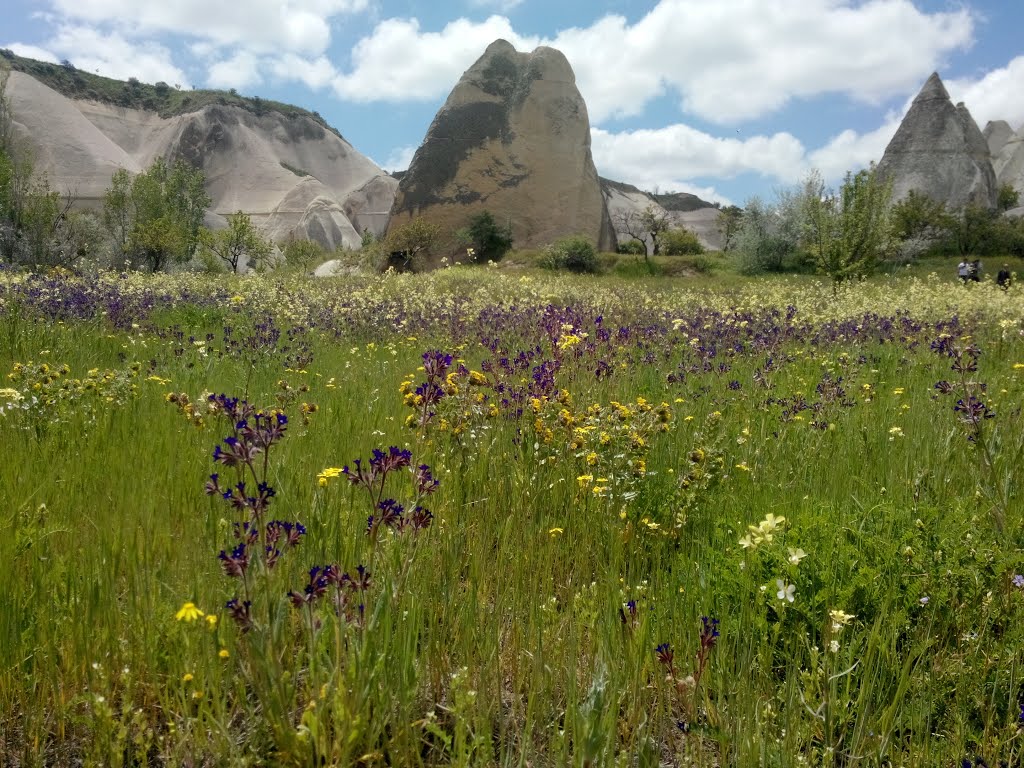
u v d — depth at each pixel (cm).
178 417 505
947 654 276
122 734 204
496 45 5947
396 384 719
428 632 267
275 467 374
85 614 255
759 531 284
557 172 5691
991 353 941
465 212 5512
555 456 421
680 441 488
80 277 1698
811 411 611
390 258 4866
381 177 12975
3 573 265
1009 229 4747
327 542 308
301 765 200
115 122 13425
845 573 302
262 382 708
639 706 239
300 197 12238
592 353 740
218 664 233
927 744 225
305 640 253
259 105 14750
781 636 280
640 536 358
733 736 223
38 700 227
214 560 286
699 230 10069
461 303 1535
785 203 4303
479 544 337
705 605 289
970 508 362
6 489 350
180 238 4784
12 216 3741
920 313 1492
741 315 1261
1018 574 301
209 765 214
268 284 2100
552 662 257
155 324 1102
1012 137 10425
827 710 230
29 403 478
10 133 4997
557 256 4372
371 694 218
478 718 223
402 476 377
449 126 5684
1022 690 251
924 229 4741
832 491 411
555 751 220
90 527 325
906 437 514
